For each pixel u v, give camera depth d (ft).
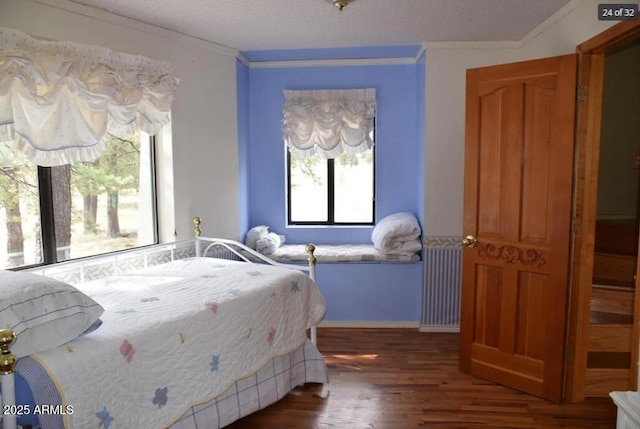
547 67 8.30
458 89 11.62
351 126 13.07
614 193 12.73
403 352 10.94
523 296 8.95
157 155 10.66
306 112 13.00
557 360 8.54
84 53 8.11
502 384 9.29
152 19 9.64
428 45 11.53
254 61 13.30
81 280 8.53
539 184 8.57
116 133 8.93
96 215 9.41
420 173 12.47
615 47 7.75
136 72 9.00
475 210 9.45
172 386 6.08
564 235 8.30
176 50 10.59
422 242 12.23
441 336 12.00
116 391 5.35
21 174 8.02
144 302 6.86
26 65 7.02
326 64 13.20
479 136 9.29
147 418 5.74
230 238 12.28
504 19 9.78
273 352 7.87
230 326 7.00
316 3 8.75
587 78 8.14
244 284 7.90
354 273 12.53
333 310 12.71
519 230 8.85
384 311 12.62
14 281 5.09
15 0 7.66
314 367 9.07
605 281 10.33
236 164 12.32
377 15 9.48
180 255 10.84
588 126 8.23
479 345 9.59
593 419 8.08
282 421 7.99
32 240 8.23
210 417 6.98
